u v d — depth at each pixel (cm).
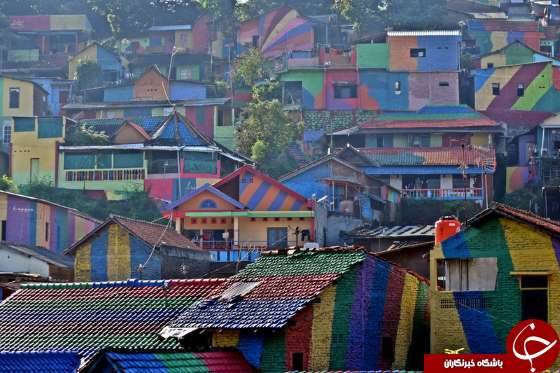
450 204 16825
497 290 7138
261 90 19962
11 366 6494
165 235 11300
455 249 7238
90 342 7662
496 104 19788
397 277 7606
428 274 8762
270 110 18562
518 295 7088
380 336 7469
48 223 13788
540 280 7069
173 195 16900
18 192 17038
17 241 13625
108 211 16675
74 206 16725
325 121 19712
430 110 19388
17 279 10456
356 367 7294
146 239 10788
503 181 18288
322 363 7138
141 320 7756
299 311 7044
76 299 8188
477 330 7138
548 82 19725
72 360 6481
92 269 10800
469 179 17250
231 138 19538
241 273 7694
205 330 7144
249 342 7056
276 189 13750
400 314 7588
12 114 19212
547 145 18700
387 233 13588
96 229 10825
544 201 15675
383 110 19738
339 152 17412
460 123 18812
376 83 19800
